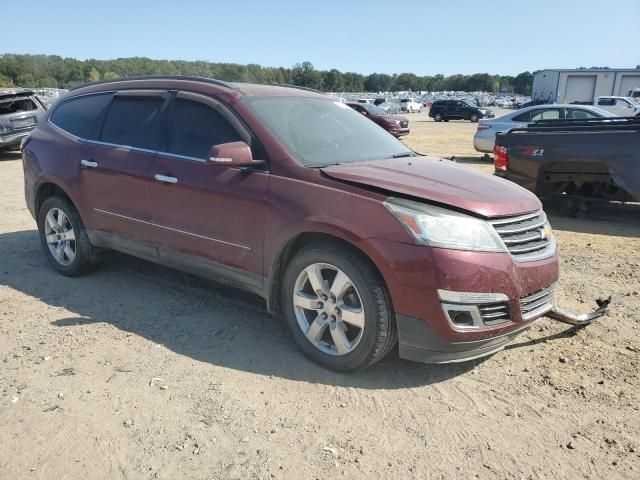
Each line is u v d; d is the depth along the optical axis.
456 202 3.38
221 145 3.77
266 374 3.64
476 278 3.24
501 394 3.45
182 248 4.40
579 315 4.17
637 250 6.72
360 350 3.48
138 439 2.96
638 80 47.66
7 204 9.16
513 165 8.54
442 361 3.41
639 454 2.89
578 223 8.23
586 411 3.27
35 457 2.82
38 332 4.21
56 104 5.71
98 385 3.48
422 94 114.69
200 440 2.96
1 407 3.23
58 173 5.24
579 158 7.87
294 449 2.90
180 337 4.16
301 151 4.00
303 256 3.66
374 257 3.33
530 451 2.92
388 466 2.79
